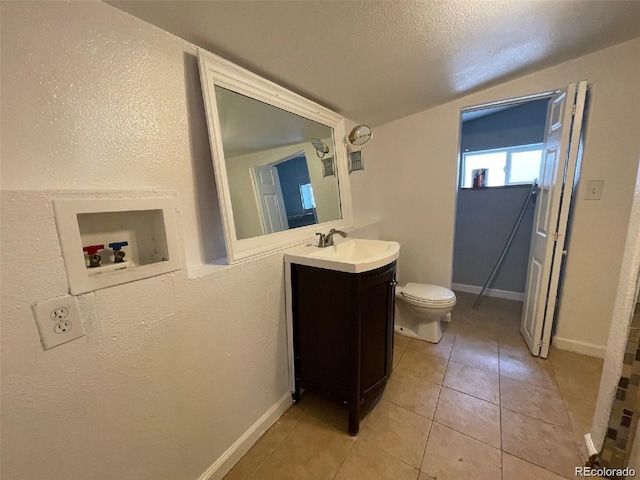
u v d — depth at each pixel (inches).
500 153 120.8
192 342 40.2
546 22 51.1
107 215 34.2
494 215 116.3
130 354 33.1
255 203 53.5
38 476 26.8
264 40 43.6
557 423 55.4
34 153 27.7
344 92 67.0
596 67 67.1
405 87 69.7
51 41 28.4
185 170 42.9
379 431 55.2
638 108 64.2
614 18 53.1
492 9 44.8
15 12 26.0
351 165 85.4
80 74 30.7
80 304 28.5
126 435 33.5
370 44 48.9
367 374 56.3
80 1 30.3
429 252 97.3
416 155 93.7
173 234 36.9
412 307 83.8
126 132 35.2
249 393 51.3
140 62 36.3
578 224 74.1
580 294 76.4
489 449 50.5
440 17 44.6
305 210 67.5
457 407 60.4
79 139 30.9
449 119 86.5
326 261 52.2
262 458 50.1
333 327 54.1
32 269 25.2
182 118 41.9
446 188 90.8
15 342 24.6
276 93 55.8
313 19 40.4
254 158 53.5
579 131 63.3
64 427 28.2
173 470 39.3
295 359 60.7
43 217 25.7
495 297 120.3
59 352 27.3
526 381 67.7
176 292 37.6
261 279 52.1
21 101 26.7
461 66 63.1
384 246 67.0
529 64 68.7
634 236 40.8
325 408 61.9
